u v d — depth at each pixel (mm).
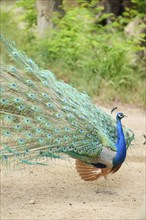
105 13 30719
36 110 14891
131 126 21344
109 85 25062
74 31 27406
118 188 15836
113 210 14250
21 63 15656
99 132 14859
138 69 26484
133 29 28719
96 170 14969
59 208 14250
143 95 24594
